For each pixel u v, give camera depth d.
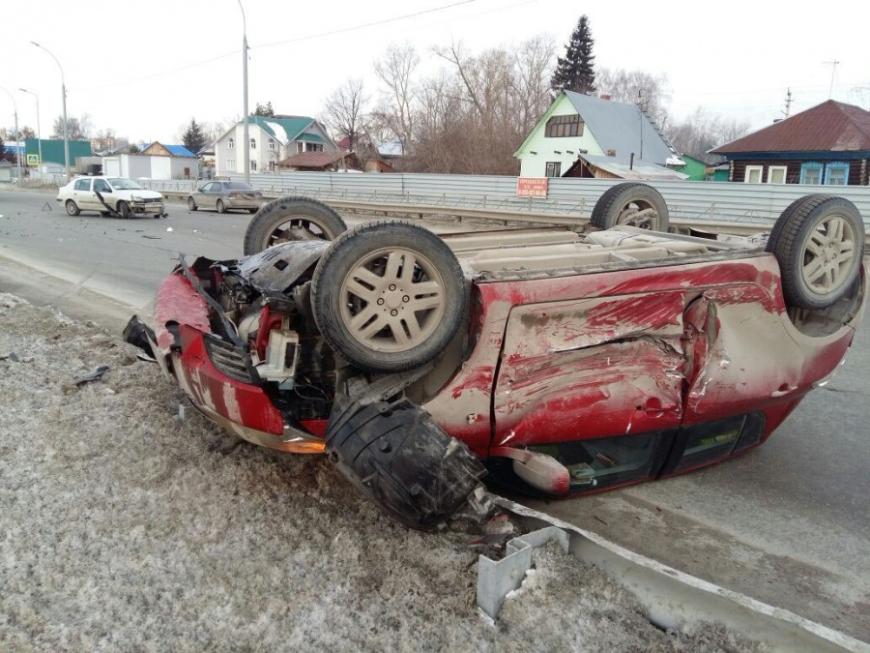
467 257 4.24
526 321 3.59
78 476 4.09
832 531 4.04
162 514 3.71
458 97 57.00
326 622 2.91
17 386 5.50
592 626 2.86
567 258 4.07
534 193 28.64
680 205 23.64
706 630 2.78
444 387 3.54
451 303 3.46
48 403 5.21
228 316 4.48
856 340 8.66
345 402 3.49
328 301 3.30
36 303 9.37
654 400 3.96
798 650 2.60
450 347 3.62
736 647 2.71
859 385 6.86
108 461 4.29
